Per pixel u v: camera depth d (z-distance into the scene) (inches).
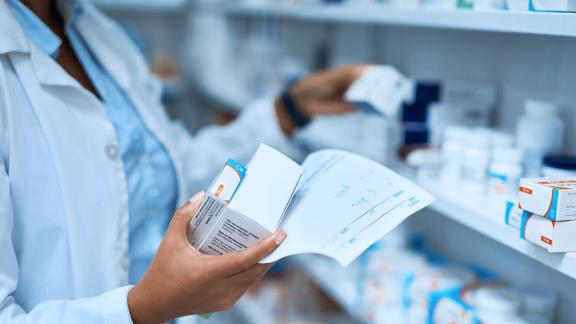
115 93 50.5
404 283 56.0
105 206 43.5
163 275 32.4
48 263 41.3
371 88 49.4
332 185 35.1
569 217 31.7
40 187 40.1
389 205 32.7
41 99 40.6
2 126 38.0
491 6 41.8
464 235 62.5
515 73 54.0
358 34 84.5
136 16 132.7
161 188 50.1
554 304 47.6
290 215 33.3
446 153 49.2
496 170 43.1
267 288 91.1
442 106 55.1
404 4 53.7
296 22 101.4
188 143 67.1
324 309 88.2
